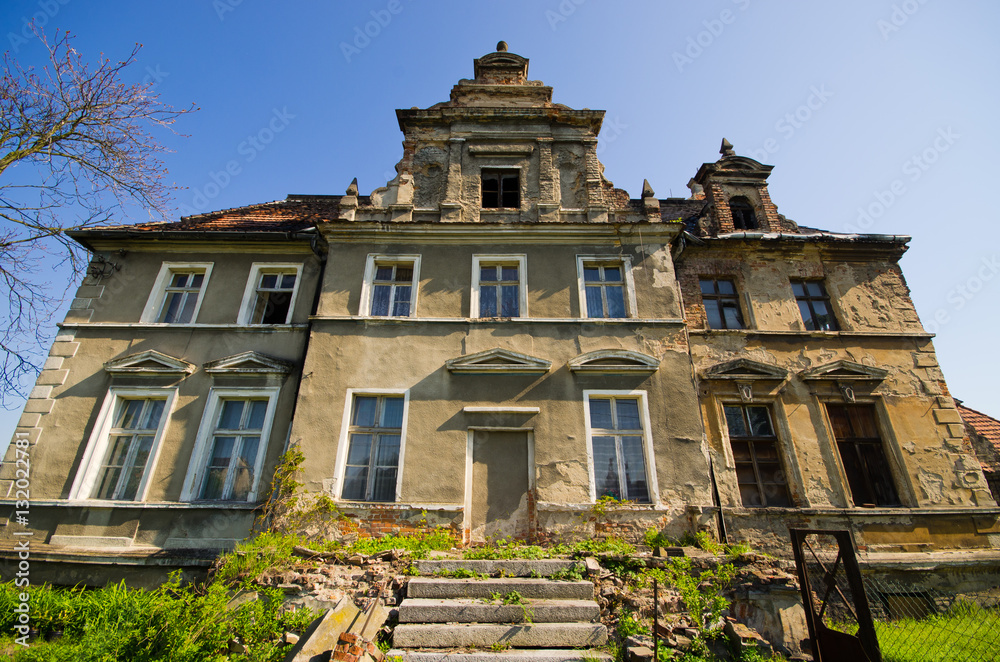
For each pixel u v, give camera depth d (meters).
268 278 12.80
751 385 11.55
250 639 6.80
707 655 6.61
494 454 10.26
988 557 10.08
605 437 10.37
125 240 12.78
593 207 12.59
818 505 10.58
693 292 12.57
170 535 9.89
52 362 11.52
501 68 15.02
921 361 12.00
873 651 5.70
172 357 11.38
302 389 10.62
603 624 6.62
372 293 11.81
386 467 10.16
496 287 11.88
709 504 9.66
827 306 12.82
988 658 7.19
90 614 7.15
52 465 10.57
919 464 11.05
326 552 8.30
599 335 11.18
